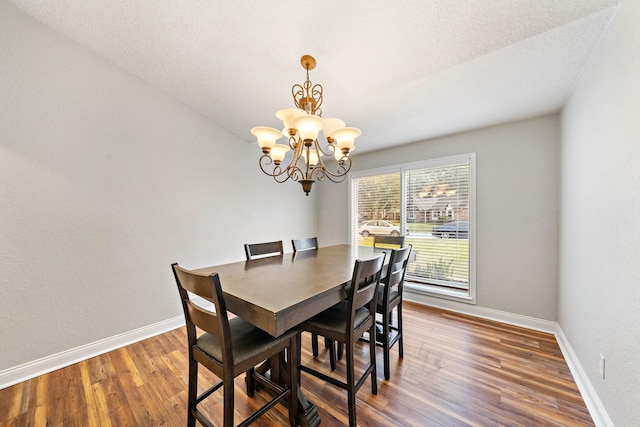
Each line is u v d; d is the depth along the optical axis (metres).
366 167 3.66
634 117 1.07
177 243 2.62
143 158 2.37
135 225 2.32
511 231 2.52
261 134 1.60
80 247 2.02
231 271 1.63
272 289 1.23
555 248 2.30
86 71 2.02
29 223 1.80
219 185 3.00
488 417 1.40
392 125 2.68
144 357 2.04
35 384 1.71
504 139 2.55
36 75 1.81
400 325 2.00
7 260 1.72
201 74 2.20
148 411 1.47
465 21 1.43
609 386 1.27
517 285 2.50
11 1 1.67
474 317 2.70
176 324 2.60
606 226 1.32
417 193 3.19
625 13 1.14
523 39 1.50
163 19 1.69
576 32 1.40
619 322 1.19
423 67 1.82
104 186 2.14
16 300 1.75
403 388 1.64
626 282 1.13
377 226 3.60
